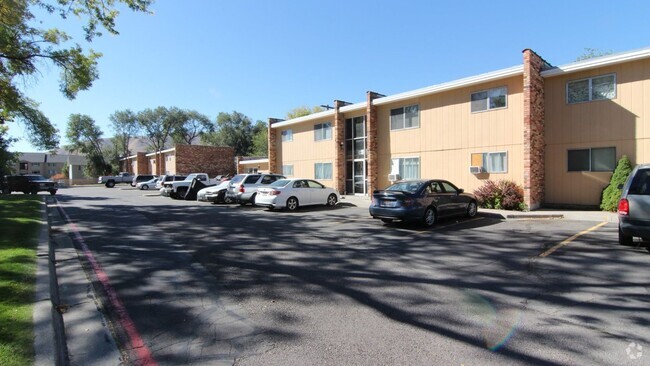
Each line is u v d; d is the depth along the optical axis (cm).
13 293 483
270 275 640
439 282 589
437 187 1193
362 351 372
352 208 1733
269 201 1603
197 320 456
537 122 1491
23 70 1678
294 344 390
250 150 6675
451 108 1808
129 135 7056
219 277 631
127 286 587
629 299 501
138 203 2186
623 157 1317
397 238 953
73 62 1714
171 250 840
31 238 862
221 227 1166
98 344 396
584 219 1217
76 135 6688
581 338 392
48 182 3322
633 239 873
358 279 611
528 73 1448
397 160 2064
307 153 2706
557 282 577
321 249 835
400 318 454
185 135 7394
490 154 1656
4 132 3066
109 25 1468
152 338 409
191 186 2509
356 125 2381
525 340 390
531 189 1441
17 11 1427
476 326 427
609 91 1386
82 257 777
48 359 329
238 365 348
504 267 666
